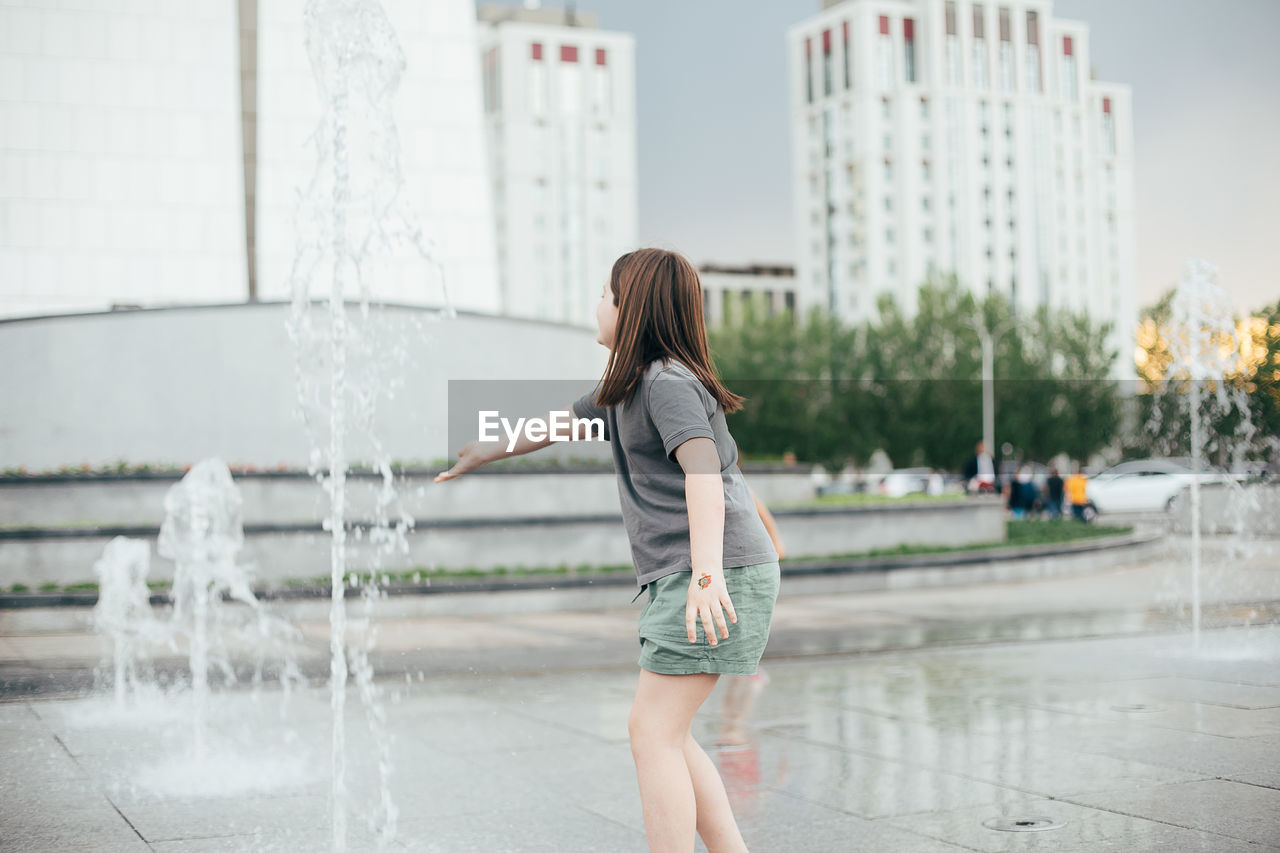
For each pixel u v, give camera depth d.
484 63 100.81
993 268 99.00
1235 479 21.52
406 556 12.21
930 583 14.36
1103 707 6.21
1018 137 100.00
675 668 2.59
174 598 10.55
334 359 4.64
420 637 9.83
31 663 8.41
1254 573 15.77
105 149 16.31
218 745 5.53
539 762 5.08
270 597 10.73
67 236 16.11
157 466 13.43
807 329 56.97
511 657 8.61
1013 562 15.37
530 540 12.66
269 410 14.02
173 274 16.33
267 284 16.39
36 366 13.83
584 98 99.75
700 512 2.53
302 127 16.78
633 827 4.02
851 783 4.59
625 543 13.05
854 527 15.38
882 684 7.16
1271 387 18.48
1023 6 100.75
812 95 101.69
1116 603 12.21
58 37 16.28
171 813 4.29
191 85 16.62
